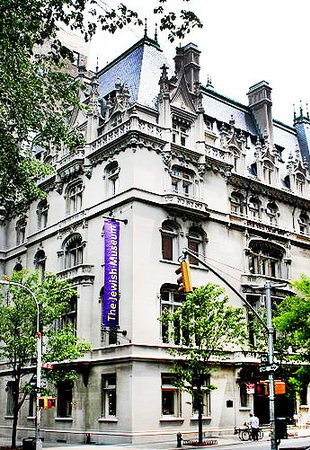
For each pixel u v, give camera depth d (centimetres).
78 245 4750
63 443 4116
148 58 5053
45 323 3719
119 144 4428
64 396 4484
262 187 5272
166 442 3756
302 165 5819
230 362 4356
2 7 1939
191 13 1867
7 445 4103
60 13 1975
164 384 4006
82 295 4366
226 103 5756
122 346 3947
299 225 5628
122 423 3809
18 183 2642
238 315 4212
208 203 4700
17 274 3872
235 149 5188
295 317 3334
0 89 2294
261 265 5078
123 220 4191
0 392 5362
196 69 5328
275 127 6203
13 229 5988
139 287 4034
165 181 4400
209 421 4150
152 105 4662
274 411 2244
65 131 2762
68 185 5003
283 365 4075
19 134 2566
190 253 2278
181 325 3725
